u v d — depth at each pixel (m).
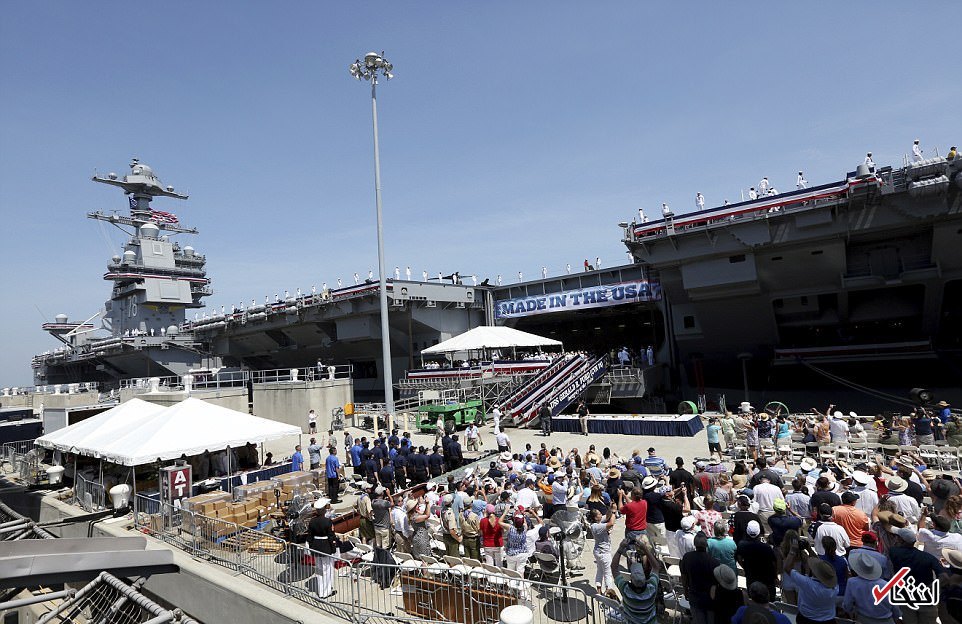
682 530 7.66
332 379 29.25
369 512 10.46
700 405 27.95
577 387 26.84
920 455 13.33
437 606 7.82
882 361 25.66
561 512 9.36
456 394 25.56
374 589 9.17
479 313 39.22
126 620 7.93
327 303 35.38
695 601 5.96
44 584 8.10
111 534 12.99
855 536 7.11
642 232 26.09
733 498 9.98
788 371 29.28
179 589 10.56
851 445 15.12
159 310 57.16
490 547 9.15
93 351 56.22
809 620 5.56
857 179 20.09
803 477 9.41
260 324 41.91
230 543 10.88
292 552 9.38
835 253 22.91
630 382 29.34
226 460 16.94
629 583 6.42
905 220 20.31
